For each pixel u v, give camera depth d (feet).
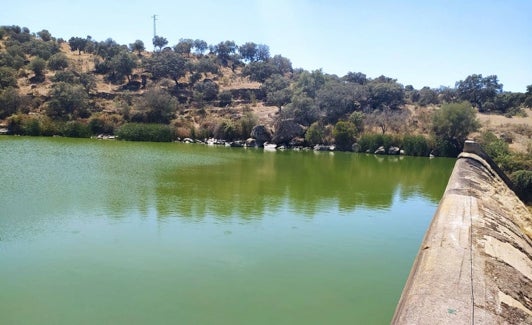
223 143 282.15
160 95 309.42
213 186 118.21
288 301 48.44
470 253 29.22
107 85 365.20
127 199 96.58
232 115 317.63
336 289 52.11
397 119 278.05
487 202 53.98
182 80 396.57
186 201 97.30
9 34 420.77
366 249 67.67
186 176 133.90
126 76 385.29
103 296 48.11
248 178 136.26
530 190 119.34
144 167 149.28
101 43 446.19
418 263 29.32
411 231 79.36
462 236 33.60
